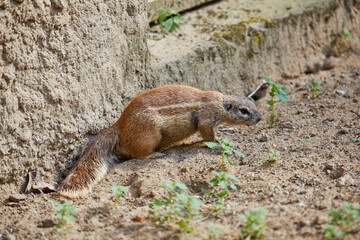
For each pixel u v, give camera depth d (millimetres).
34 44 8445
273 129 10906
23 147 8500
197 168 9203
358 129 10398
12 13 7984
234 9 13961
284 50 13711
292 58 13930
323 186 8148
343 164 8836
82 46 9242
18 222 7668
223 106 10289
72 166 9375
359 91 12570
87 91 9461
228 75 12539
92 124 9617
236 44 12617
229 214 7484
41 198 8461
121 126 9648
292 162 9195
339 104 11820
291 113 11633
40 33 8492
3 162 8250
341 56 15078
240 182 8586
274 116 11297
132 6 10227
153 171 9062
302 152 9602
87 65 9391
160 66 11180
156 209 7703
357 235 6441
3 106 8086
